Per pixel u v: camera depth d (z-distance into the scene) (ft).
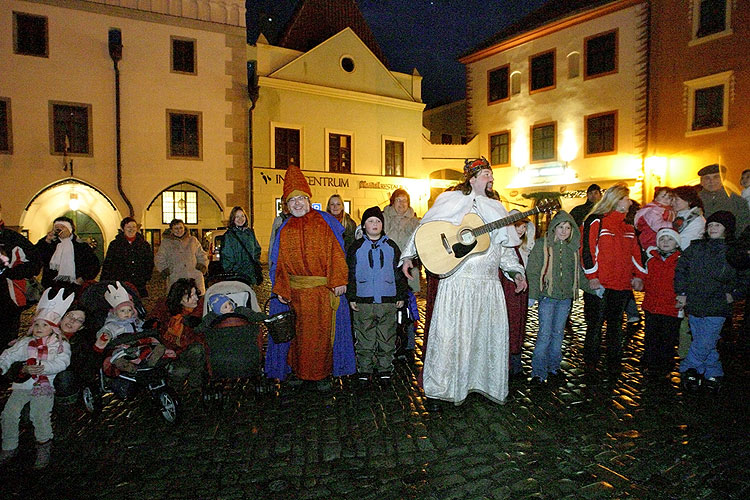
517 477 10.52
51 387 11.63
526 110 72.38
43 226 50.21
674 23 57.11
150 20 53.21
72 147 50.52
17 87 47.85
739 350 19.31
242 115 58.95
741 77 52.16
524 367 17.83
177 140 55.72
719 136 54.03
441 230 13.39
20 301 15.14
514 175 74.33
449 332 13.55
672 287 16.03
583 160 66.13
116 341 13.39
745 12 51.65
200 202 61.31
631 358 18.63
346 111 68.44
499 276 15.23
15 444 11.70
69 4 49.49
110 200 51.93
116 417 14.06
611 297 16.76
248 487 10.37
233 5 57.67
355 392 15.69
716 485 10.14
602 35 63.41
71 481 10.75
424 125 95.40
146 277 21.98
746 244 13.99
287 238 15.60
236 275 15.81
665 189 17.46
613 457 11.27
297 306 15.69
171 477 10.82
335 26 73.67
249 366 14.24
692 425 12.83
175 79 54.90
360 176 69.67
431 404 13.93
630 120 61.21
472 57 79.00
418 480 10.51
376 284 15.96
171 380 14.79
